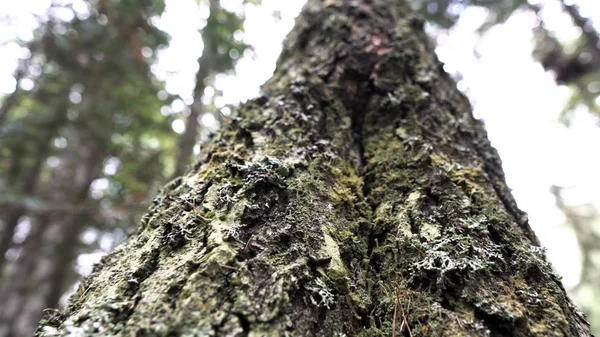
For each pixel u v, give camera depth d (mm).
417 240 1069
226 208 1074
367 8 2260
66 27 4504
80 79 4898
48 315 976
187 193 1191
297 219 1067
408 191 1281
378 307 961
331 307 893
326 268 972
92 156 5926
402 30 2121
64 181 6504
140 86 4969
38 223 6820
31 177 6480
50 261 6461
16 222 6484
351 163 1465
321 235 1055
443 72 2059
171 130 5246
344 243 1091
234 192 1141
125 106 4926
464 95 2023
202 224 1031
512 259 1042
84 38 4492
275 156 1299
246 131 1480
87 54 4652
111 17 4414
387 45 1952
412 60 1906
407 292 955
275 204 1111
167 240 1010
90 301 896
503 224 1145
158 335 731
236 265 877
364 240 1161
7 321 6379
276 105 1607
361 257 1099
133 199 4035
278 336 758
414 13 2660
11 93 5562
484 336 824
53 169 7793
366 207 1264
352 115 1697
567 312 936
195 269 877
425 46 2314
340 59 1866
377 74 1783
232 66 4906
